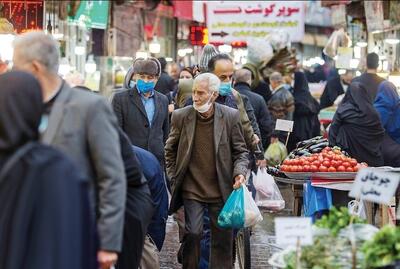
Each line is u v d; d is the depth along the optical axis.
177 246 23.27
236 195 17.05
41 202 9.95
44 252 9.88
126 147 13.37
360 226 12.40
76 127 11.88
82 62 39.84
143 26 54.25
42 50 11.84
